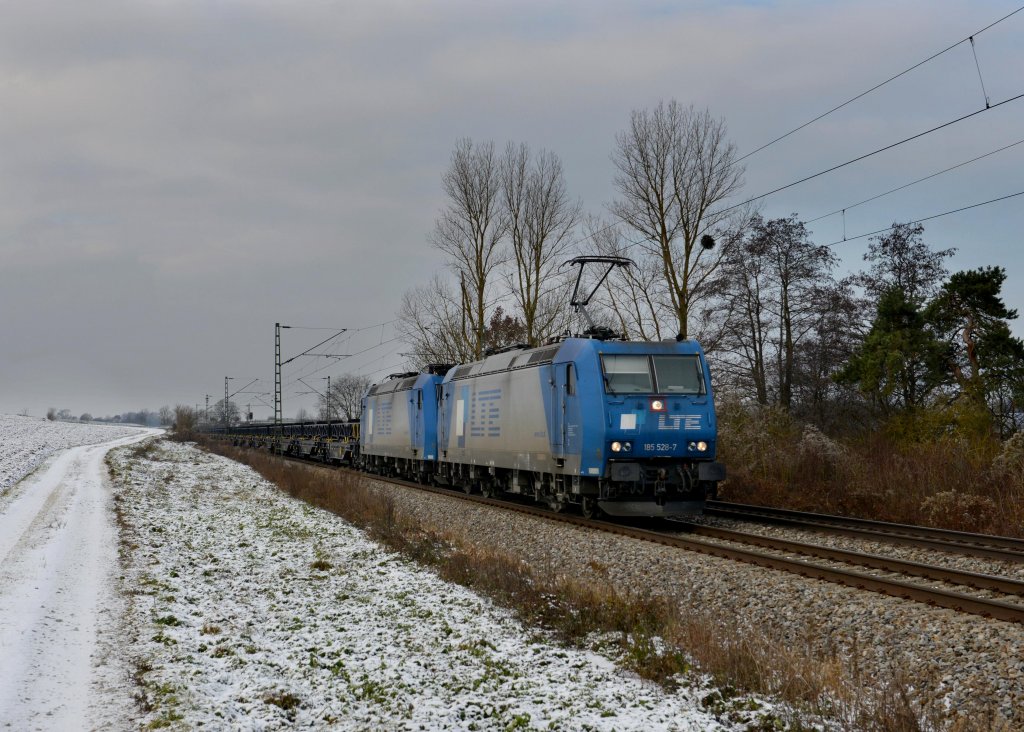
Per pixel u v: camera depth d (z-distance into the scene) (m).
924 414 24.73
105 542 14.91
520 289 34.41
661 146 27.84
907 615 8.84
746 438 24.23
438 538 15.74
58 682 6.99
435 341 40.12
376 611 9.85
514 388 20.81
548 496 19.89
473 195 35.22
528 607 9.83
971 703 6.62
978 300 28.69
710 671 7.35
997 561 12.01
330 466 44.81
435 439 28.59
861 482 20.42
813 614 9.35
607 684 7.12
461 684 7.09
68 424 141.62
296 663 7.74
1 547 14.32
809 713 6.29
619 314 30.62
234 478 33.72
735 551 12.62
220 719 6.09
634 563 12.81
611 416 16.66
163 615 9.41
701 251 27.86
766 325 35.28
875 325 31.31
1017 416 26.44
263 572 12.61
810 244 34.75
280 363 56.50
